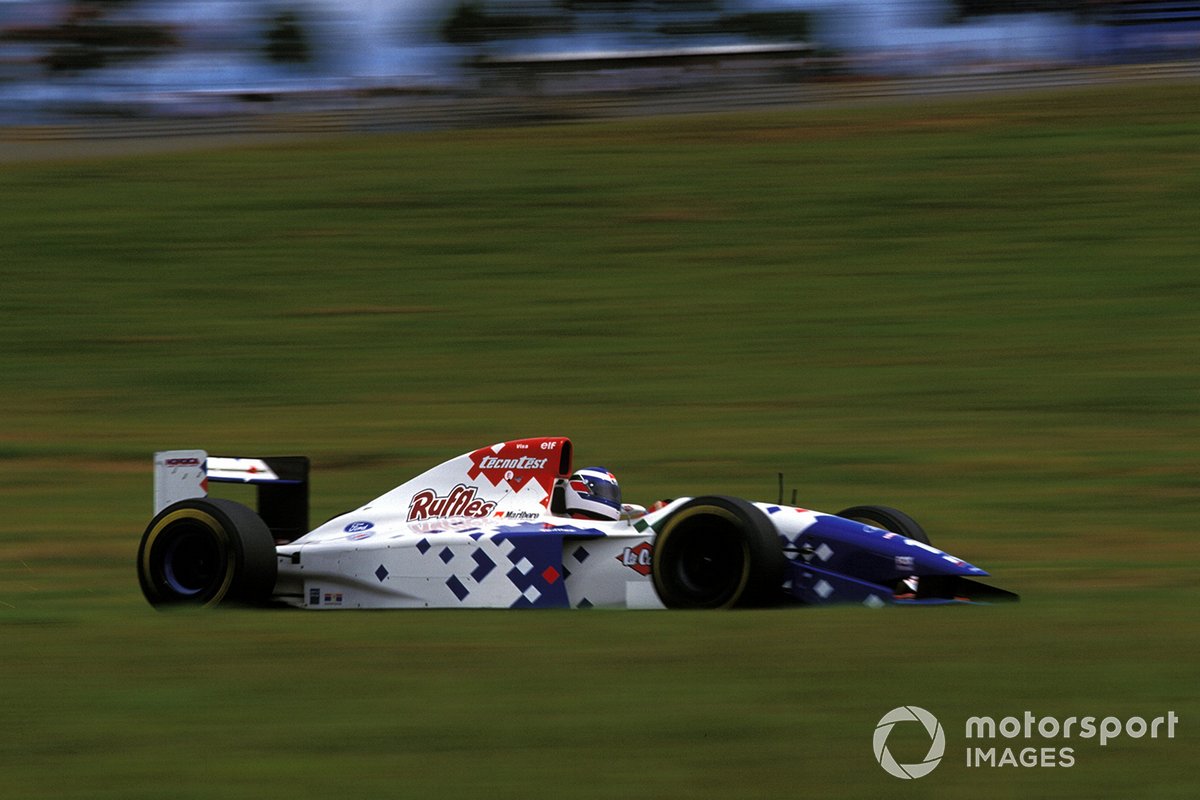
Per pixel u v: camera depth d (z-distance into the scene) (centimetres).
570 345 7056
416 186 10394
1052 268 7975
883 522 2958
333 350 7094
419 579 2886
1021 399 5900
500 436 5569
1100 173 9675
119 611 2861
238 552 2817
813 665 2167
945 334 6962
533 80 13862
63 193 10625
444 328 7419
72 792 1653
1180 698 1964
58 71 14250
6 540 4069
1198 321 6988
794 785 1648
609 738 1819
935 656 2223
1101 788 1627
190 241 9288
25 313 7912
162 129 13275
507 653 2302
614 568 2814
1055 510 4288
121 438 5697
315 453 5375
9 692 2088
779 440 5384
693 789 1641
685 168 10544
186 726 1897
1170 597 2900
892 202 9412
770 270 8238
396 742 1814
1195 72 12600
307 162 11288
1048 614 2619
